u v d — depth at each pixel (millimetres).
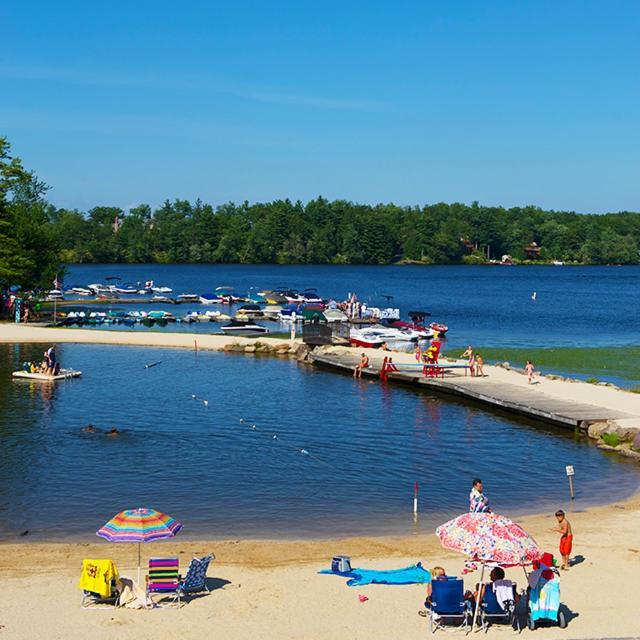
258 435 45250
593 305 153875
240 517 31484
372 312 121188
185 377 65375
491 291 195375
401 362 71375
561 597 23188
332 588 23703
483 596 21578
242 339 89250
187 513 31844
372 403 55438
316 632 20609
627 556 26828
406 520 31484
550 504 34219
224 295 154750
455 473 38719
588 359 78000
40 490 34312
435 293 187500
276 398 56812
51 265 114625
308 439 44594
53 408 51312
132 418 48812
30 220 115500
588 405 51250
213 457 40281
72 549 27531
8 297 108938
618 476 38562
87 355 77562
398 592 23453
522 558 20766
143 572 25047
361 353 76812
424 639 20328
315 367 72500
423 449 42969
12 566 25609
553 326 113312
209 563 25359
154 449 41469
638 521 31516
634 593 23406
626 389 60719
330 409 53094
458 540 21250
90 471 37250
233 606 22250
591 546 28078
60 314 114312
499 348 86500
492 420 50250
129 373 66875
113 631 20500
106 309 131125
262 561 26453
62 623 20969
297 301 149375
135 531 22406
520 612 21609
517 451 42938
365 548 28031
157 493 34250
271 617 21531
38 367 66688
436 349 65750
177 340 87750
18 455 39750
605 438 44375
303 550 27719
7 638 20000
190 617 21469
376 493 35094
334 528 30391
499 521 21719
